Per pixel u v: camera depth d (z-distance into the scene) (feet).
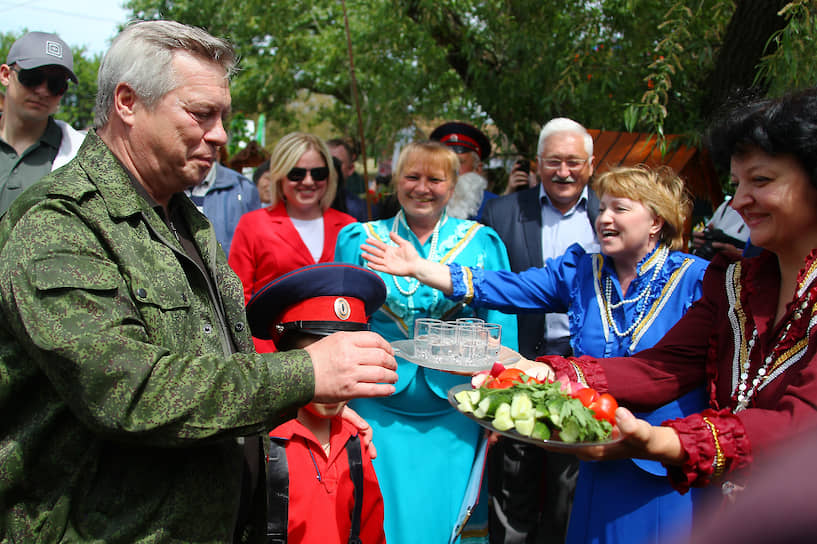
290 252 13.46
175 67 5.10
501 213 13.30
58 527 4.68
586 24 18.79
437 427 10.39
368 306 8.13
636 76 18.37
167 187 5.53
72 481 4.73
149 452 4.91
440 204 11.20
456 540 10.18
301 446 7.84
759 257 6.32
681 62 16.85
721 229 12.06
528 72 19.58
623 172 8.57
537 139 21.94
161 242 5.25
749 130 5.49
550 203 13.08
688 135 16.08
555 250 12.91
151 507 4.85
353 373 4.82
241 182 16.07
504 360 7.89
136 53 5.08
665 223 8.55
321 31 36.50
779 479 3.31
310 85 40.32
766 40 14.78
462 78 23.16
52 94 11.77
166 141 5.18
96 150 5.17
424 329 8.66
